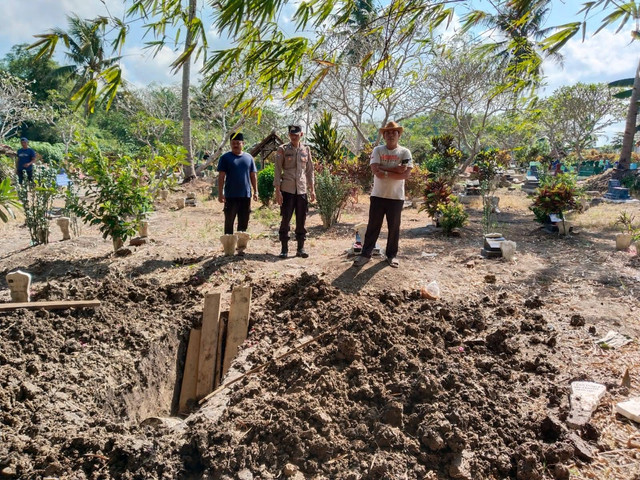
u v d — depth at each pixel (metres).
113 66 2.05
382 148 5.55
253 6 1.84
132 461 2.68
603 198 14.78
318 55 2.36
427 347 3.84
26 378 3.53
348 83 15.55
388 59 2.52
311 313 4.56
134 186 7.16
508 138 30.06
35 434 2.96
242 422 3.00
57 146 32.25
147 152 12.14
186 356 4.65
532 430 2.91
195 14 2.10
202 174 21.38
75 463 2.72
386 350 3.79
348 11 2.32
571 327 4.46
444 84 15.82
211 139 28.59
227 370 4.30
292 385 3.46
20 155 12.12
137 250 7.39
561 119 30.08
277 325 4.62
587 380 3.50
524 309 4.92
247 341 4.43
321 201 9.69
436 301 5.02
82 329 4.30
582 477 2.54
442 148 17.25
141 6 2.12
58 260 6.71
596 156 37.69
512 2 2.16
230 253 6.74
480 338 4.17
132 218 8.12
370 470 2.55
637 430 2.91
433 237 8.62
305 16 2.28
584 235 8.80
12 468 2.62
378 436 2.79
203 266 6.38
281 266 6.32
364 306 4.43
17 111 24.19
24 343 3.92
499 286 5.66
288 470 2.60
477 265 6.53
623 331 4.34
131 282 5.56
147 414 3.96
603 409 3.13
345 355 3.68
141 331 4.43
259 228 9.71
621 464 2.62
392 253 5.89
